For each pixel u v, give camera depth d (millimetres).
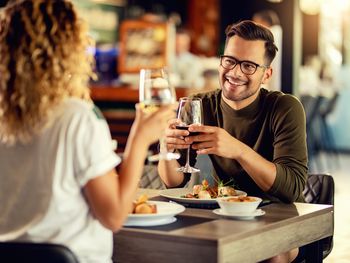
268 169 2605
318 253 2629
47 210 1771
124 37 7797
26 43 1770
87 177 1751
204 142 2537
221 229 2123
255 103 2867
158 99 1977
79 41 1818
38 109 1770
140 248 2109
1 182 1846
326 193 3037
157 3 11430
